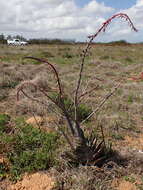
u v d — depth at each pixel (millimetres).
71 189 3912
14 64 14945
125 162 4617
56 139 5461
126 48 38031
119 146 5426
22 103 7582
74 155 4281
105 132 6137
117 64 17172
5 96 8797
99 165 4414
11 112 7340
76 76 12539
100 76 12617
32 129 5785
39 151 4871
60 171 4375
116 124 6496
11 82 10266
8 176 4301
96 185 3975
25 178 4254
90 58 21203
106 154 4512
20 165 4520
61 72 13766
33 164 4508
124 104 8156
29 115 7078
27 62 17719
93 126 6398
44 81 9977
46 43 53875
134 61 21516
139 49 36812
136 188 4059
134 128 6574
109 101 8469
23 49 31375
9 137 5293
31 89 8875
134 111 7770
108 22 3375
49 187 4027
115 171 4336
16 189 4027
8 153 4812
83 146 4195
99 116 6977
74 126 4180
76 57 22219
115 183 4129
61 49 30438
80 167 4234
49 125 6238
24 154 4707
